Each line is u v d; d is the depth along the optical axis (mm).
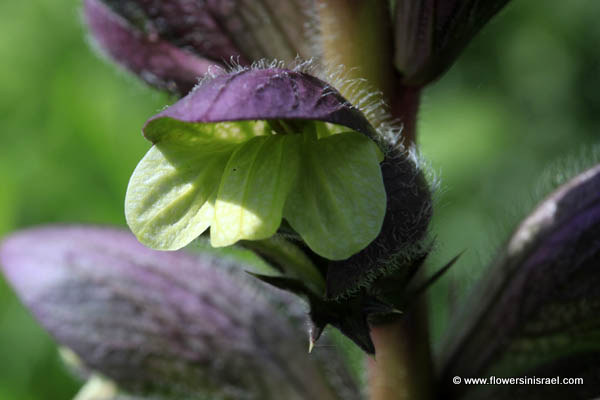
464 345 214
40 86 454
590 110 539
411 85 201
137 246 235
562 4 555
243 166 175
